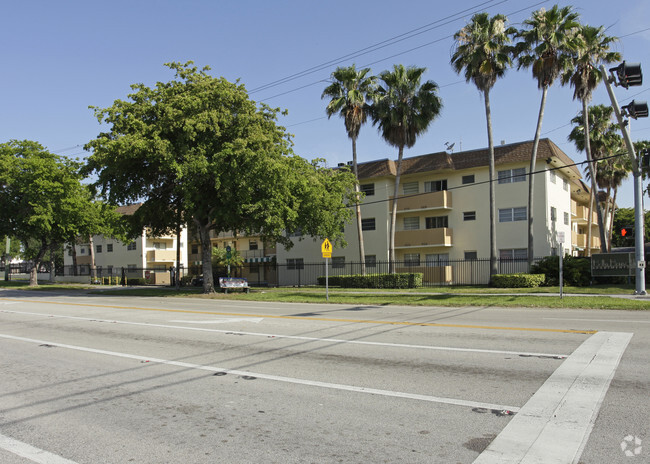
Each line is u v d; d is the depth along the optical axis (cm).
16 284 4925
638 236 1942
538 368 702
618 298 1836
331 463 409
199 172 2289
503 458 407
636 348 827
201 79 2520
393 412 535
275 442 460
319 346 934
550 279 2672
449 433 468
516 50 2781
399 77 3072
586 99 2883
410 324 1216
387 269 3625
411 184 3647
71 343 1059
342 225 3127
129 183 2606
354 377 690
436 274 3284
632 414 501
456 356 800
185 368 781
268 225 2561
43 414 563
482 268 3312
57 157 3956
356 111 3175
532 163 2833
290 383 670
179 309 1844
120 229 4347
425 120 3111
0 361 875
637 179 1903
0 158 3691
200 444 460
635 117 1443
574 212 3825
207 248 2859
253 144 2392
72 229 4022
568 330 1050
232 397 612
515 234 3222
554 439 443
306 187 2748
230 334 1131
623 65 1368
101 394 643
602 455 408
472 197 3400
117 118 2433
